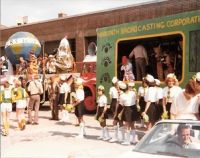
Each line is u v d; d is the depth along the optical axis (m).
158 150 5.28
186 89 6.71
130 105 10.41
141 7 23.97
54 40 30.38
